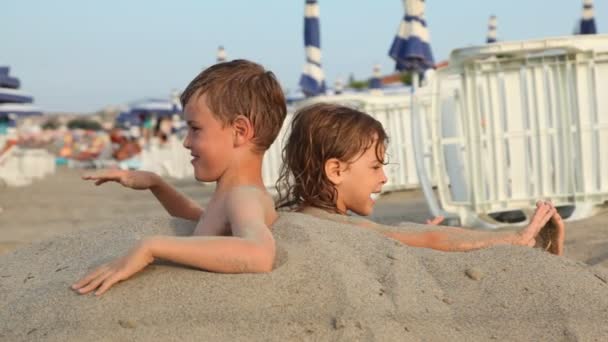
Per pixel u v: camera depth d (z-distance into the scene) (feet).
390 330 6.58
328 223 8.07
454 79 23.22
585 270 8.04
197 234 7.70
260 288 6.79
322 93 36.86
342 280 6.98
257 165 8.02
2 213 33.30
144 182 9.14
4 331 6.70
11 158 58.13
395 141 32.94
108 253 8.06
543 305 7.23
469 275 7.59
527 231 8.63
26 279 7.85
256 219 7.22
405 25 27.96
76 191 48.88
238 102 7.74
